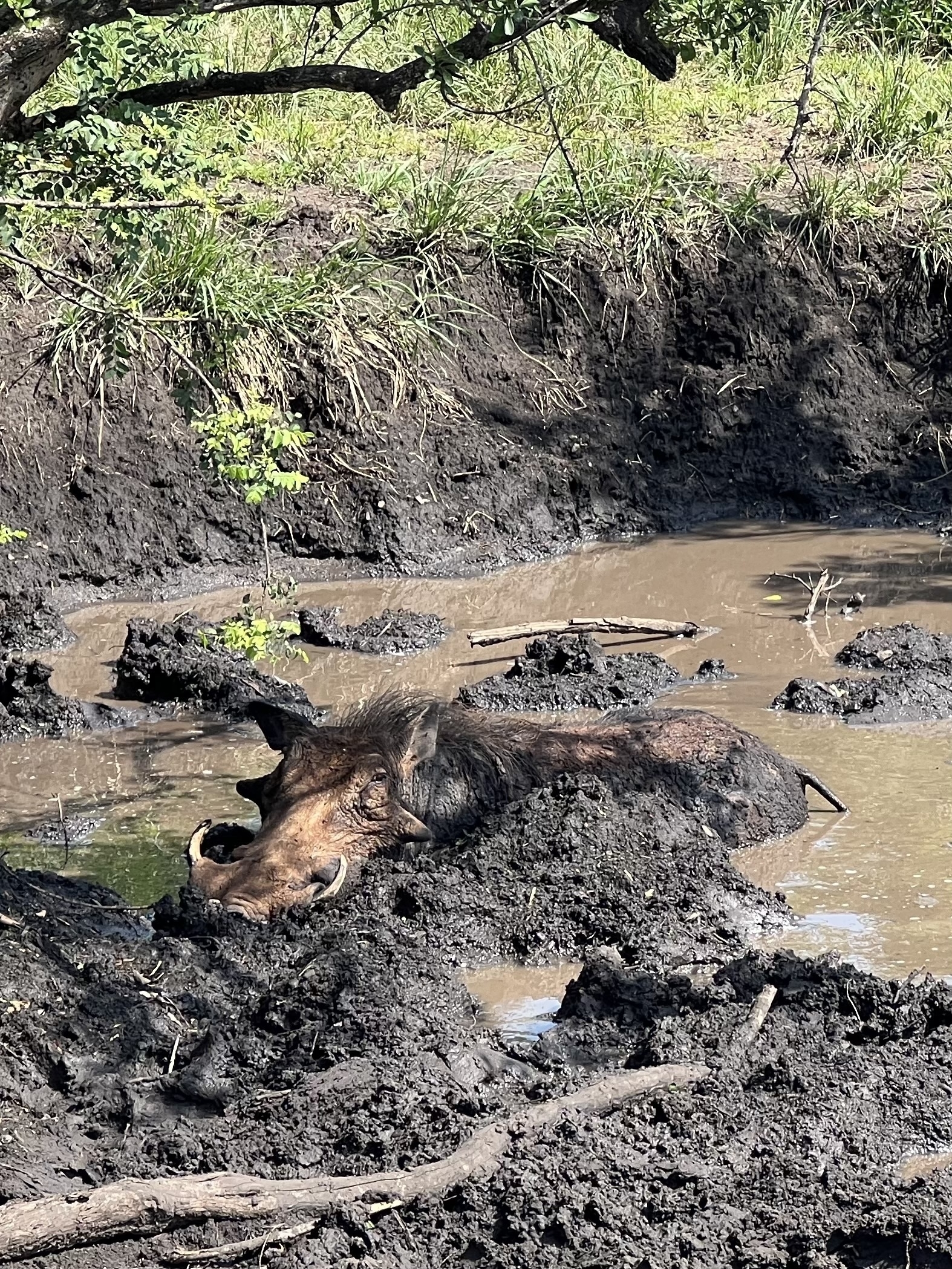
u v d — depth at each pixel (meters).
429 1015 6.83
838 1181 5.79
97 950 7.07
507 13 7.64
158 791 9.61
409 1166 5.80
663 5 9.05
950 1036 6.77
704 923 7.92
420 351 14.70
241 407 13.65
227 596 13.23
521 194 15.73
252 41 17.45
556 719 10.49
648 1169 5.81
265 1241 5.38
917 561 13.84
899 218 16.36
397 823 8.15
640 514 14.86
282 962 7.30
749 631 12.18
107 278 13.92
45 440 13.38
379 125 17.53
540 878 8.20
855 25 19.45
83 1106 6.19
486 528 14.25
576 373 15.28
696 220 15.98
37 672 10.95
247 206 15.24
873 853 8.75
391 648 11.93
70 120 7.68
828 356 15.78
